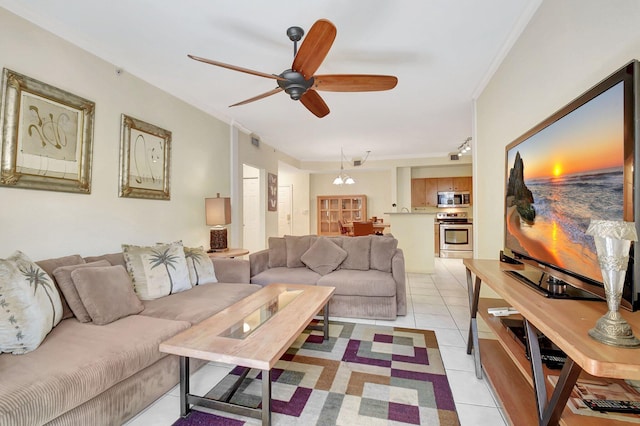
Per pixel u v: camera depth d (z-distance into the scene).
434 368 2.03
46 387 1.15
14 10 1.91
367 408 1.62
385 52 2.52
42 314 1.51
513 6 1.97
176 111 3.33
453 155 6.75
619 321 0.83
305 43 1.68
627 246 0.84
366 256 3.43
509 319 1.90
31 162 1.99
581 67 1.49
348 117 4.25
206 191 3.84
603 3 1.33
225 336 1.52
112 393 1.42
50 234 2.11
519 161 1.88
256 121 4.45
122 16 2.05
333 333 2.64
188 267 2.74
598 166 1.11
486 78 2.92
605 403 1.08
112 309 1.83
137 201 2.83
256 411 1.46
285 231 8.35
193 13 2.02
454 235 6.89
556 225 1.41
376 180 8.02
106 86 2.53
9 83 1.88
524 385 1.63
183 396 1.56
